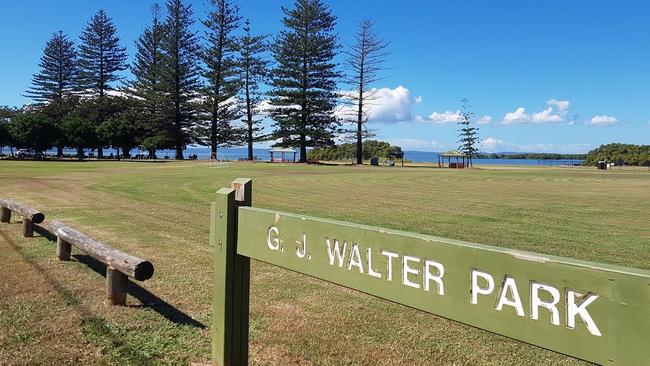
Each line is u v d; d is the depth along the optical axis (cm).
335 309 437
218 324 284
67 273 525
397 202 1386
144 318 401
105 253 439
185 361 324
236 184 281
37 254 611
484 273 170
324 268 226
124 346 346
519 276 161
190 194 1490
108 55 6731
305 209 1182
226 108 5903
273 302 455
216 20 5666
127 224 880
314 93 5556
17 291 462
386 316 421
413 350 352
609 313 141
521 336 160
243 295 285
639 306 136
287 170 3428
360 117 5834
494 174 3444
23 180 1905
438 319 414
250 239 268
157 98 5903
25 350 336
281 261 248
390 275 199
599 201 1491
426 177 2877
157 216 991
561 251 696
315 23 5550
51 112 6550
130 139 6262
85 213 1018
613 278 140
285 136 5656
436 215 1091
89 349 341
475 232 859
